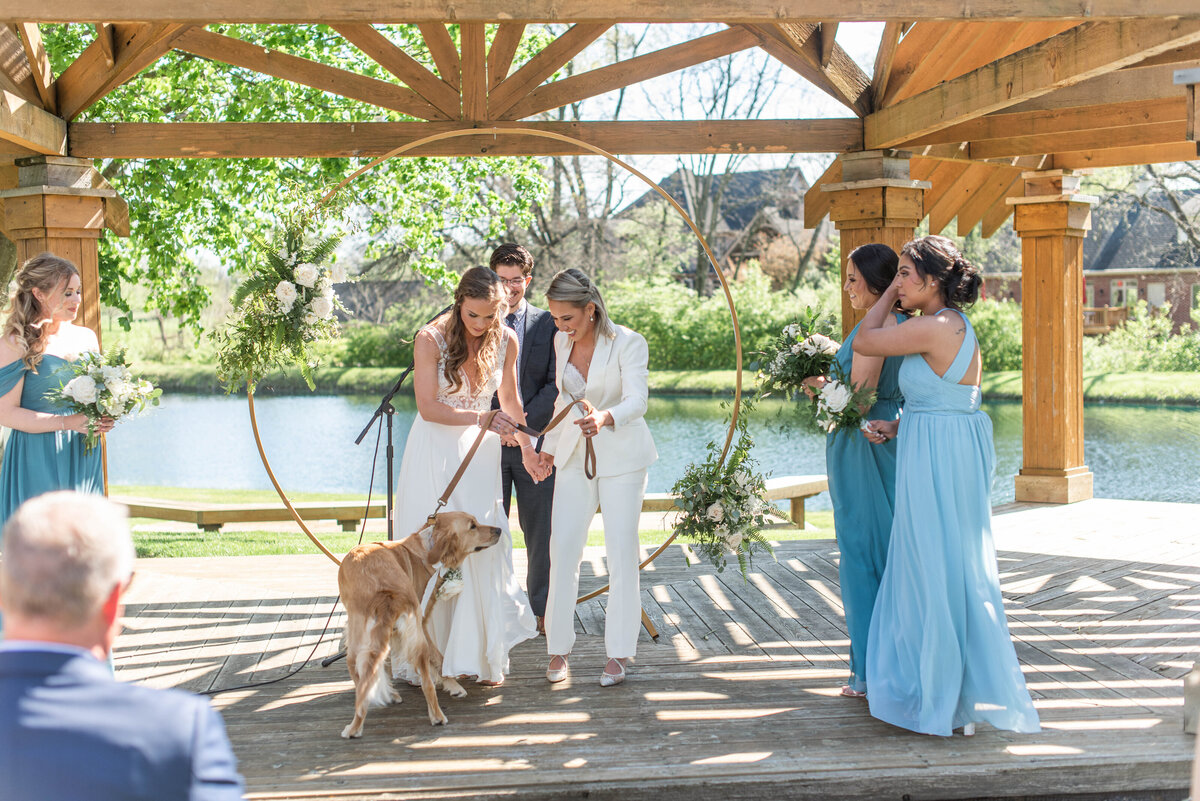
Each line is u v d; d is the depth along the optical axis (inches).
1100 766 109.8
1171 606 179.2
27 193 188.5
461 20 128.6
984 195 303.4
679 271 1065.5
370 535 293.1
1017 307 866.8
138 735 46.8
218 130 203.5
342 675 147.5
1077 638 160.4
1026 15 129.6
